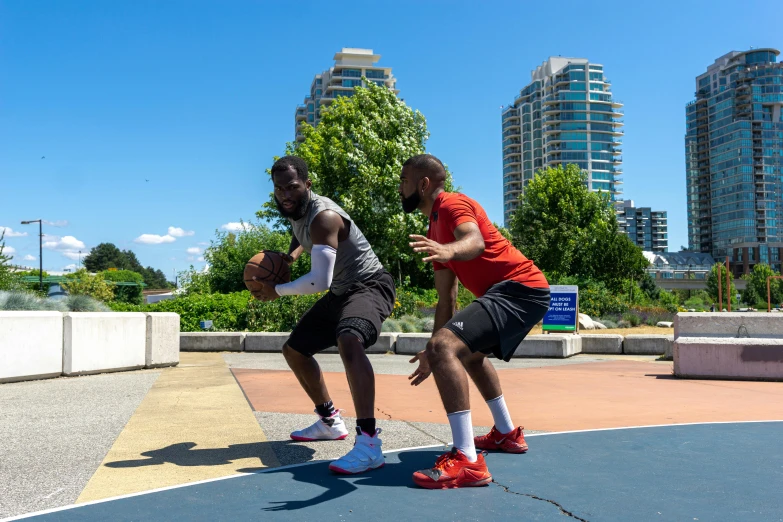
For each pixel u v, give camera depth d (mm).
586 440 4172
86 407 5652
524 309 3291
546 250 48938
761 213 189125
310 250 3762
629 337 12719
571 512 2621
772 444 4020
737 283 111125
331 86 145125
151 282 159125
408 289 29578
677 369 8289
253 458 3688
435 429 4625
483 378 3746
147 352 9359
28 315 7742
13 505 2795
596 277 42406
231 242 32312
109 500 2846
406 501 2789
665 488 2988
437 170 3498
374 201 31016
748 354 8008
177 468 3455
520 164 183125
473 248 2996
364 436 3379
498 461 3574
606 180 170125
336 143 31797
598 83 172500
